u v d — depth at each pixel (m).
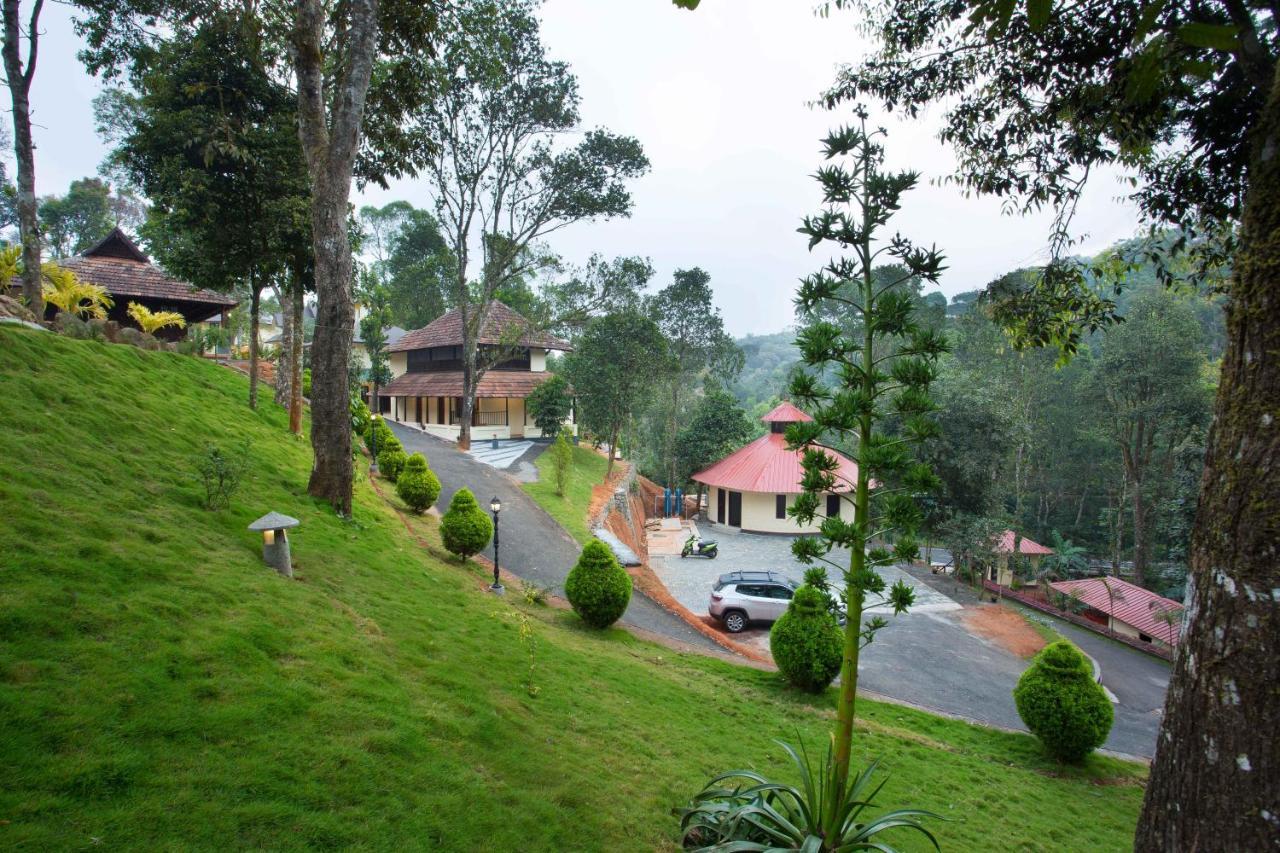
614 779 5.47
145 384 11.92
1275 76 2.54
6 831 2.91
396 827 3.82
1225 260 5.92
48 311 18.45
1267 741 2.28
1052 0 2.04
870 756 8.15
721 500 32.66
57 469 7.05
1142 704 15.44
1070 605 26.34
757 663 12.43
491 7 20.78
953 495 24.84
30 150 12.38
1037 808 7.56
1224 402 2.57
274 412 17.08
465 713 5.57
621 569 11.60
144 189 15.03
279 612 6.04
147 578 5.65
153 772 3.57
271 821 3.51
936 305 30.02
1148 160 5.85
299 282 15.62
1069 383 36.34
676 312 38.78
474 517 12.83
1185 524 24.97
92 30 13.84
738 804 4.32
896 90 6.77
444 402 35.28
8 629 4.24
